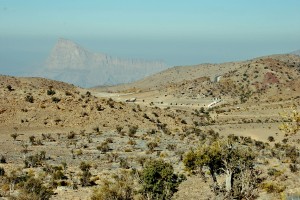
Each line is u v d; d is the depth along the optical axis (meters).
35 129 93.50
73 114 101.69
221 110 161.62
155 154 70.88
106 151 74.12
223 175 46.50
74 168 58.00
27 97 104.00
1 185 44.62
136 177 48.94
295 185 40.84
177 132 102.00
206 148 40.59
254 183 37.62
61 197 41.06
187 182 44.38
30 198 38.41
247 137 99.12
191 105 180.25
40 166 59.34
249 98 197.62
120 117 106.31
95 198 39.25
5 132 89.50
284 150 78.56
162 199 38.00
